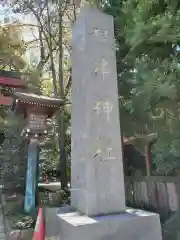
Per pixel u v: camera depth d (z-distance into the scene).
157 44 4.84
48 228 4.43
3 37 11.06
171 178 5.00
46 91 11.35
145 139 6.28
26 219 5.50
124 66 6.15
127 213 3.80
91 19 4.56
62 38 10.79
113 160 4.02
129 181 6.23
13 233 4.95
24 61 11.72
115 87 4.36
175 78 4.21
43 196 7.42
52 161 10.72
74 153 4.41
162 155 4.53
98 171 3.91
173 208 4.84
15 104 6.78
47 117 6.89
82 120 4.18
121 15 5.89
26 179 6.55
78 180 4.15
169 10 4.44
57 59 11.34
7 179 8.55
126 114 5.96
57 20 10.48
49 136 8.40
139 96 4.98
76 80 4.67
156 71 4.48
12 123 8.73
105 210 3.80
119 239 3.38
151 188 5.47
